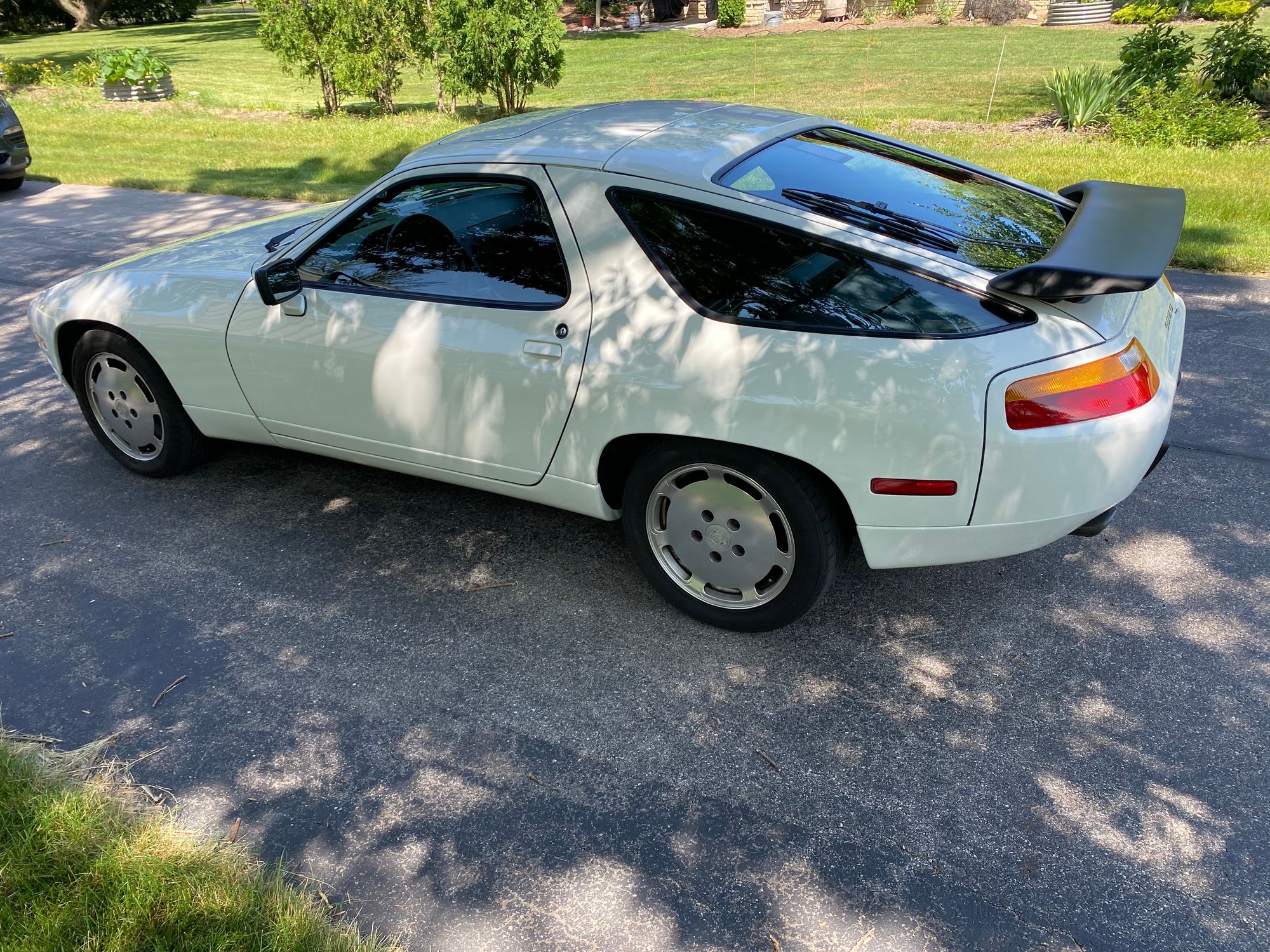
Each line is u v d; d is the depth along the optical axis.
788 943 2.27
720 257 2.95
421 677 3.21
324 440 3.89
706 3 33.59
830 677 3.15
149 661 3.31
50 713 3.07
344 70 15.61
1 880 2.40
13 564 3.90
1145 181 9.10
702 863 2.49
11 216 9.96
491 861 2.51
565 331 3.16
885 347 2.75
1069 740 2.85
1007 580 3.62
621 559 3.85
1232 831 2.52
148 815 2.65
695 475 3.19
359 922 2.35
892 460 2.77
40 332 4.46
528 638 3.39
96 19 41.34
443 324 3.39
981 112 14.19
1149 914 2.31
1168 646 3.22
